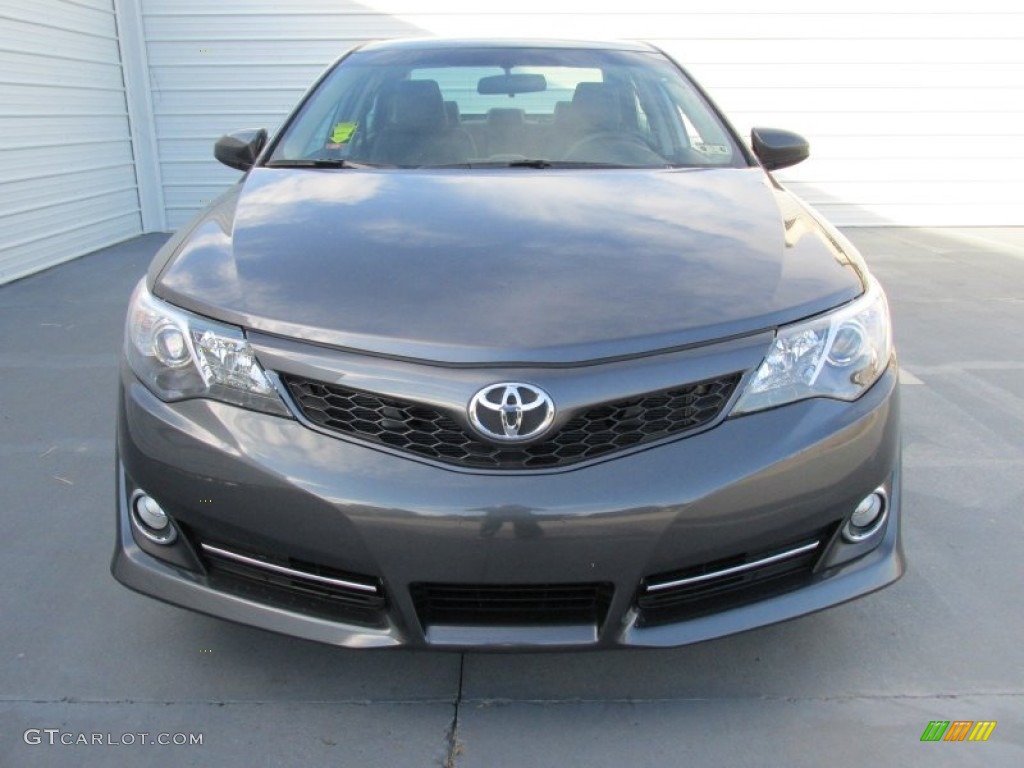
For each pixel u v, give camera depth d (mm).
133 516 1949
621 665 2123
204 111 7621
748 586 1860
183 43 7449
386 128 2971
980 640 2221
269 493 1722
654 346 1744
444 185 2496
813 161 7996
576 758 1839
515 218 2221
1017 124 7938
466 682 2062
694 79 3365
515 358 1700
